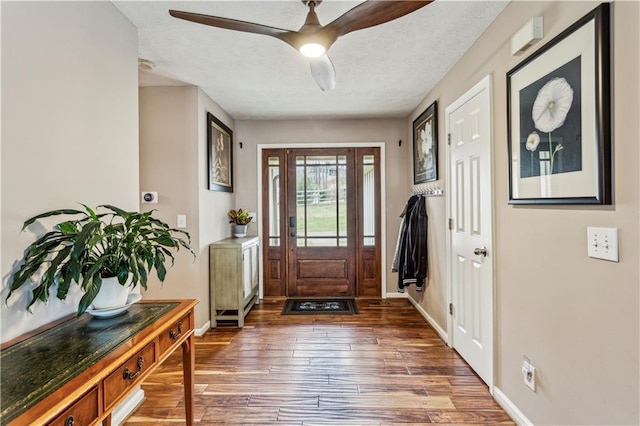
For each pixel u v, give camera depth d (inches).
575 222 54.4
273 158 173.5
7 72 47.4
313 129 171.6
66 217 58.1
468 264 97.3
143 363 50.5
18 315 49.7
